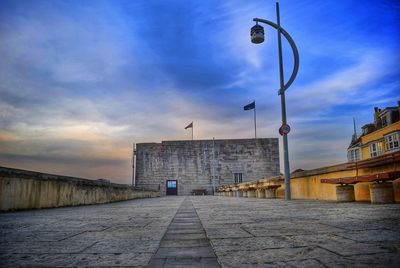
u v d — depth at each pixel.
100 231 3.88
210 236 3.32
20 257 2.43
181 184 54.16
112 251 2.64
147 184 54.78
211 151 54.84
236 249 2.63
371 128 31.30
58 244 2.98
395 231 3.24
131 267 2.14
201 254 2.50
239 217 5.41
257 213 6.16
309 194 12.65
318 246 2.63
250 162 54.12
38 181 8.56
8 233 3.72
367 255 2.27
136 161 55.97
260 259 2.26
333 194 10.48
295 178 14.45
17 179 7.60
